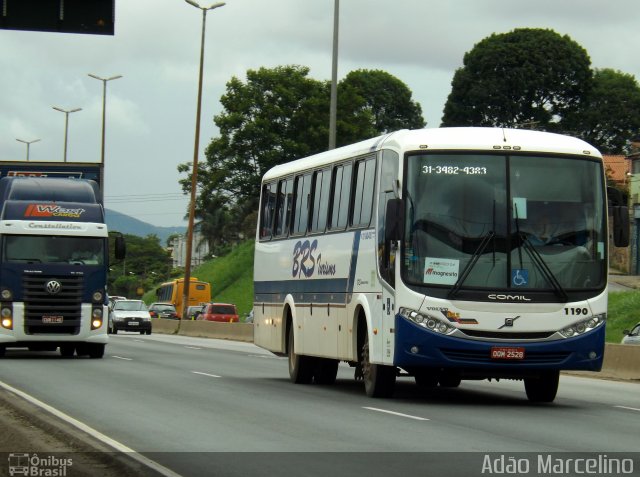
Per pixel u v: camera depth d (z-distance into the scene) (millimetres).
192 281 117125
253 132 121875
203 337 76375
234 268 132625
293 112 124062
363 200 26797
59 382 30016
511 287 23859
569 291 23984
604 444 17672
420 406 24188
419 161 24297
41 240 41875
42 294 41594
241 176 122875
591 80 141250
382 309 24859
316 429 19422
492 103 138375
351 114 126688
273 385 30438
